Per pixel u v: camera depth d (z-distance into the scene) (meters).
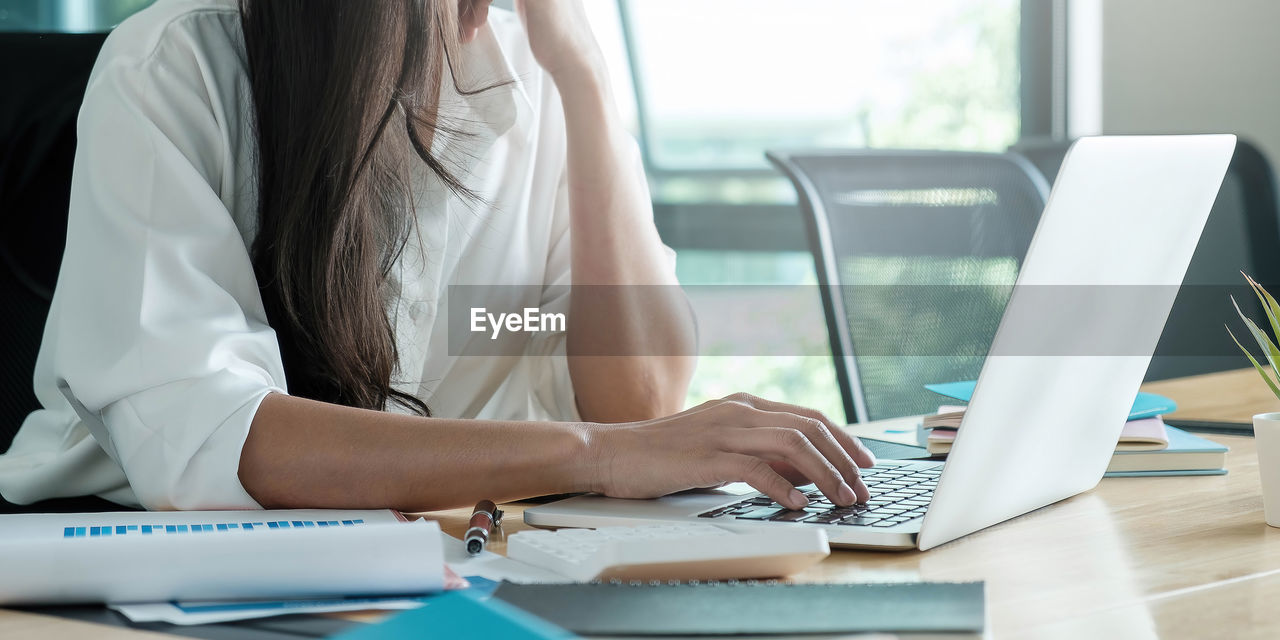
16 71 1.21
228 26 1.04
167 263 0.89
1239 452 1.10
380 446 0.81
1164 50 3.67
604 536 0.71
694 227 4.39
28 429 1.08
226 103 1.01
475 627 0.45
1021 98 3.93
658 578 0.63
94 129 0.94
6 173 1.19
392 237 1.08
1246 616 0.58
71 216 0.93
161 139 0.93
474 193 1.15
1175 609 0.59
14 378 1.19
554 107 1.42
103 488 1.00
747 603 0.57
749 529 0.73
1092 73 3.84
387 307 1.11
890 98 4.13
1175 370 2.11
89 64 1.23
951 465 0.69
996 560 0.70
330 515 0.79
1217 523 0.80
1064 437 0.81
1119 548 0.73
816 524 0.74
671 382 1.35
